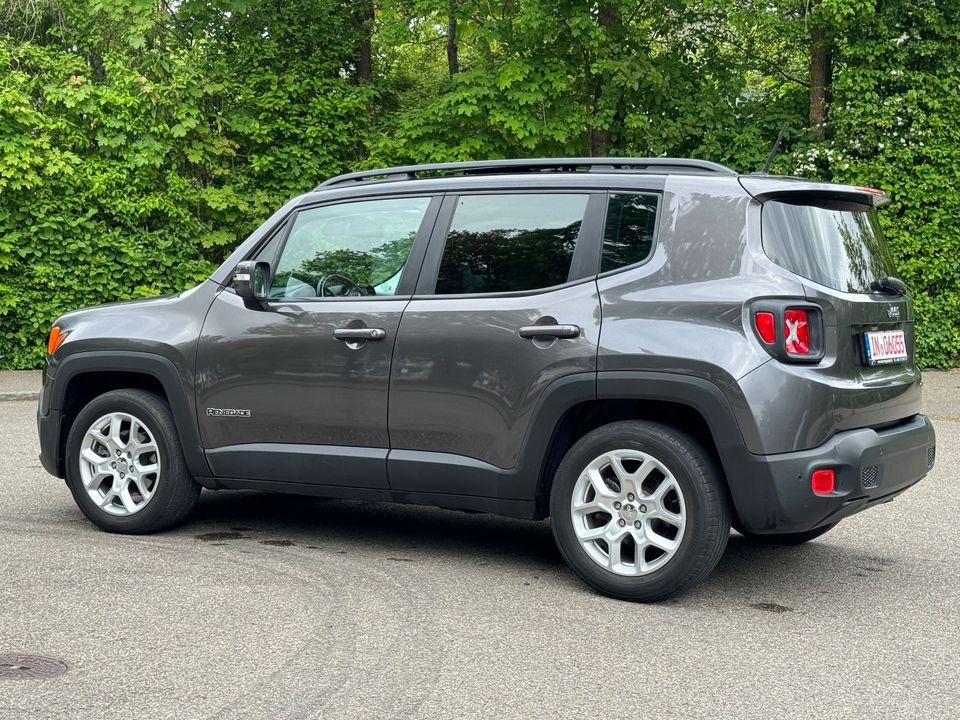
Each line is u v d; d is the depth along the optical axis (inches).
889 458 199.8
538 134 692.1
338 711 145.8
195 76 665.6
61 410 255.4
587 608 197.2
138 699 149.4
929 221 639.8
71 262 620.4
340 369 225.0
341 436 226.2
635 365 197.6
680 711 148.1
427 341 217.3
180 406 241.9
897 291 217.2
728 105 695.7
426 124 703.7
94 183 619.5
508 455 210.2
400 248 227.9
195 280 651.5
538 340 207.3
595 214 211.2
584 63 709.9
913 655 174.1
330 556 232.7
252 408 234.4
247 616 188.4
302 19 706.2
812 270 198.1
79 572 215.8
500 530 263.0
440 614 191.8
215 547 238.5
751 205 199.0
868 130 636.7
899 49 638.5
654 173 209.9
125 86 639.8
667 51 733.9
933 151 629.3
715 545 194.1
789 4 647.8
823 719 146.0
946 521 279.6
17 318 613.0
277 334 231.8
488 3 706.8
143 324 247.8
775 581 220.1
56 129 626.8
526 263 214.5
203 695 151.0
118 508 251.0
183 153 674.8
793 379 189.6
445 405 215.6
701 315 195.2
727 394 189.9
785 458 188.5
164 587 205.8
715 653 173.3
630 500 200.5
